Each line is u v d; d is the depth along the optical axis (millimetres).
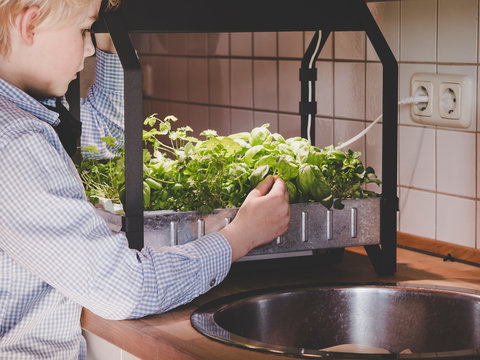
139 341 1065
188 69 2430
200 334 1048
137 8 1242
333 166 1394
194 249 1155
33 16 1044
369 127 1581
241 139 1461
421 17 1616
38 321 1116
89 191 1378
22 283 1087
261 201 1229
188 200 1265
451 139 1578
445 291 1253
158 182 1276
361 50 1777
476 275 1371
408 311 1275
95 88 1723
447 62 1568
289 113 2025
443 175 1605
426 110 1619
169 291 1107
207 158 1298
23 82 1108
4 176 1002
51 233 1018
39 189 1014
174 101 2521
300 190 1330
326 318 1288
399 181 1722
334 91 1877
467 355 959
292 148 1392
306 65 1704
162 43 2545
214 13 1293
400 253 1558
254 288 1292
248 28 1320
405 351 1273
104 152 1617
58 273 1028
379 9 1723
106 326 1139
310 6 1345
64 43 1086
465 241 1569
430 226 1649
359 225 1349
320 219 1320
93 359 1258
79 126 1366
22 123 1029
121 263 1062
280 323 1261
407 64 1664
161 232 1229
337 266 1453
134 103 1170
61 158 1076
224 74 2266
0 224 1010
